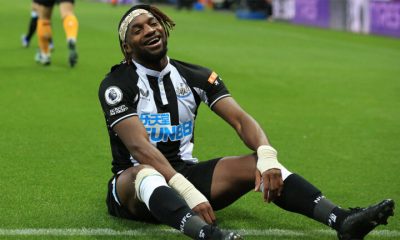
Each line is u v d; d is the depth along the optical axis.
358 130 12.91
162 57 7.03
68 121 12.85
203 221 6.16
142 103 7.04
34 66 19.03
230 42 27.98
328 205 6.47
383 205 6.09
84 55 21.69
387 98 16.38
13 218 7.44
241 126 7.09
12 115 13.21
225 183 7.06
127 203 7.07
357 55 25.02
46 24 18.94
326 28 36.72
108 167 9.77
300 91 16.94
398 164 10.45
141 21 6.95
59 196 8.30
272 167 6.60
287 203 6.68
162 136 7.15
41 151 10.62
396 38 31.31
